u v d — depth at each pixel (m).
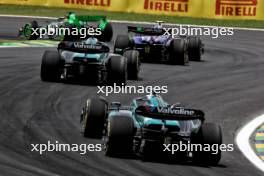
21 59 80.06
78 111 55.03
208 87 70.31
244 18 124.38
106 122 46.06
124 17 129.88
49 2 131.62
